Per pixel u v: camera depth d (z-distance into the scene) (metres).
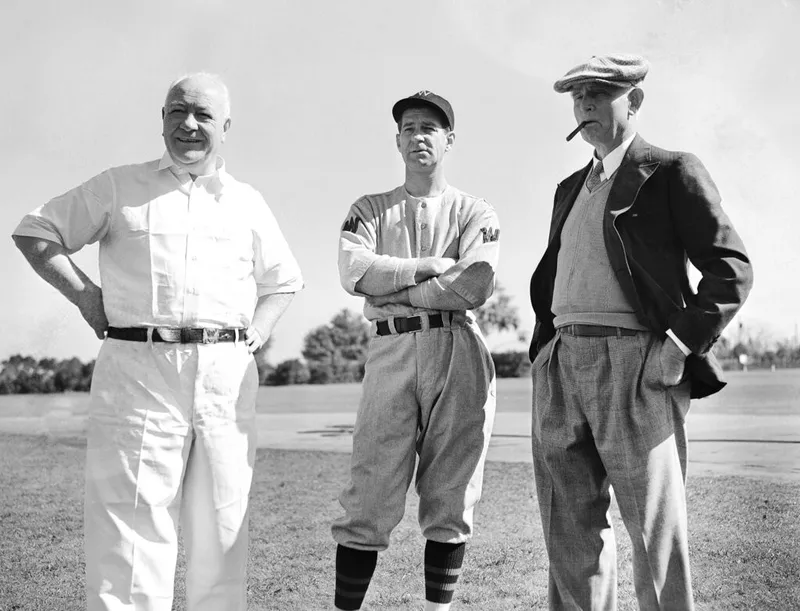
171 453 2.96
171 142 3.01
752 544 3.99
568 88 3.05
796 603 3.34
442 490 3.24
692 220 2.81
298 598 3.58
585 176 3.15
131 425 2.93
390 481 3.23
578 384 2.97
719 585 3.54
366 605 3.51
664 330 2.86
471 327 3.34
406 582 3.75
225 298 3.04
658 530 2.84
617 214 2.90
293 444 6.98
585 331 2.95
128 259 2.98
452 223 3.34
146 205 3.00
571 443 3.02
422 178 3.36
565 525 3.07
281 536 4.42
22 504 5.04
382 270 3.22
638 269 2.87
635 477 2.86
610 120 2.98
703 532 4.19
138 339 2.96
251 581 3.77
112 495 2.91
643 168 2.92
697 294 2.79
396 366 3.25
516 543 4.21
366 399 3.29
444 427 3.23
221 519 3.03
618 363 2.90
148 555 2.91
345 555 3.22
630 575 3.86
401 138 3.36
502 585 3.67
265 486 5.51
